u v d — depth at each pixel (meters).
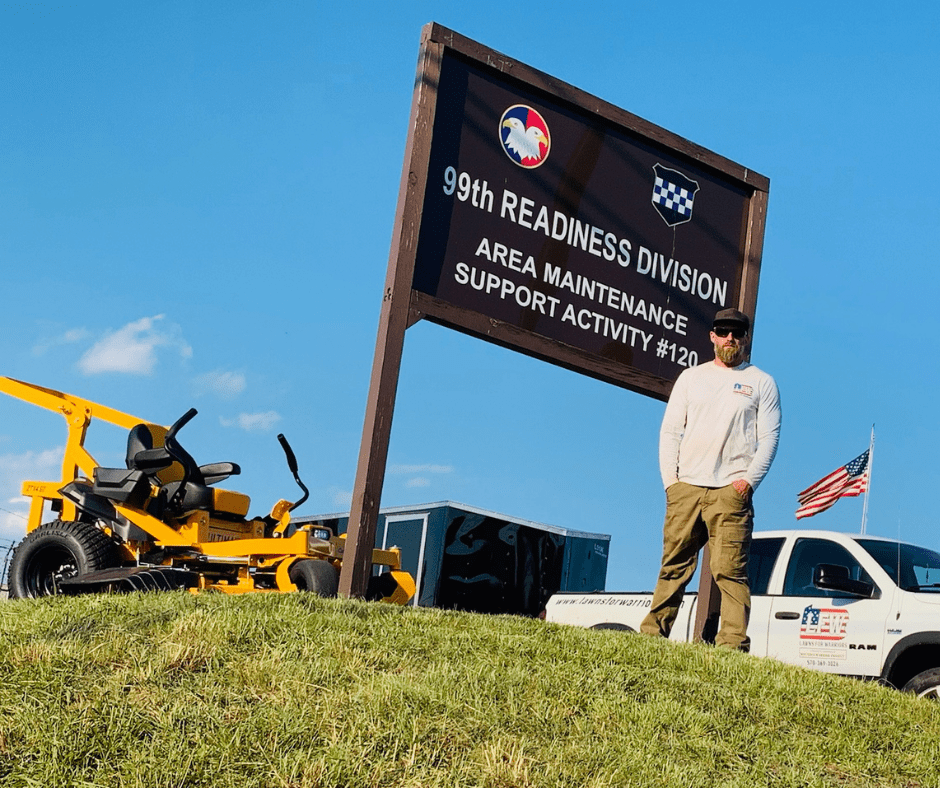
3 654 4.88
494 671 5.51
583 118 9.39
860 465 12.87
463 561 12.69
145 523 9.17
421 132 8.25
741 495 7.72
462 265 8.50
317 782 4.17
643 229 9.65
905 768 5.55
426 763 4.44
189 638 5.20
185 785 4.06
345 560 7.46
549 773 4.52
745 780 4.96
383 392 7.79
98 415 9.94
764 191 10.43
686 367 9.78
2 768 4.02
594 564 14.01
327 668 5.15
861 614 8.60
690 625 9.30
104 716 4.41
